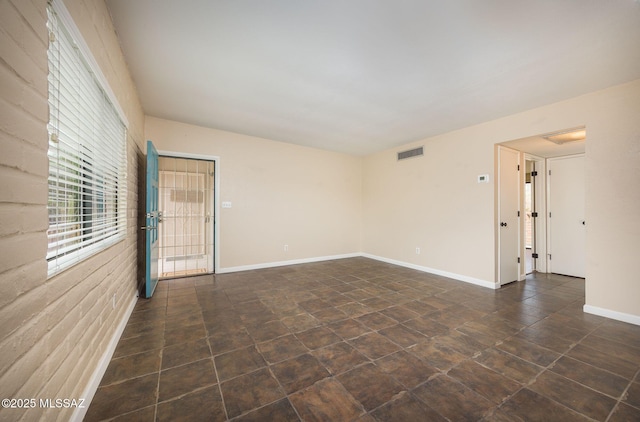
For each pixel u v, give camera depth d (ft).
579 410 4.63
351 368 5.86
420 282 12.82
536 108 10.56
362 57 7.39
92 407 4.60
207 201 15.33
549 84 8.64
